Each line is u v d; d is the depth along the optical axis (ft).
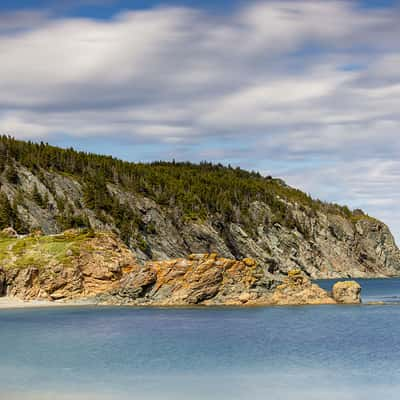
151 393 170.60
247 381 184.96
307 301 406.41
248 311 369.50
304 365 209.56
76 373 196.54
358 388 176.24
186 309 378.94
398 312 370.53
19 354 232.73
